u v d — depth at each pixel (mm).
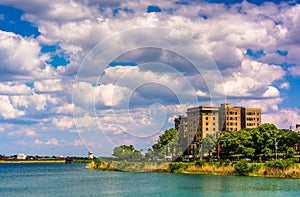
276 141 152875
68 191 112562
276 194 93750
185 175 139875
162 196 94938
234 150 162500
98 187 118250
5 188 131375
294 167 126750
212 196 93188
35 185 138000
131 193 101688
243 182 115938
